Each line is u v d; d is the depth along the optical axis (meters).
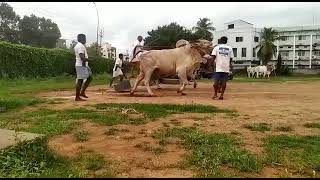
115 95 15.07
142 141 6.63
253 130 7.67
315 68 81.62
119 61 19.70
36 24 95.44
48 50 36.31
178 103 11.55
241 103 12.20
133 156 5.73
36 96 15.39
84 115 9.01
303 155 5.73
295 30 91.56
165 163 5.38
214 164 5.23
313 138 6.98
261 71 53.72
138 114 9.35
